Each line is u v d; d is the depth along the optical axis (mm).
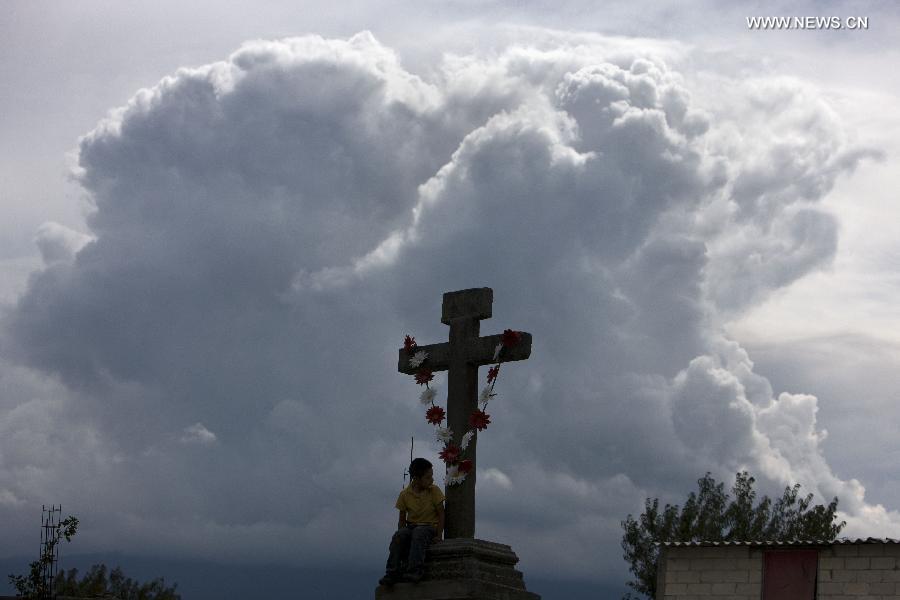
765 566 28734
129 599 52594
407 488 16844
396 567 16406
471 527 16844
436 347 17688
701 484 43125
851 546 28000
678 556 29750
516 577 16422
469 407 17328
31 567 37750
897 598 27359
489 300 17562
